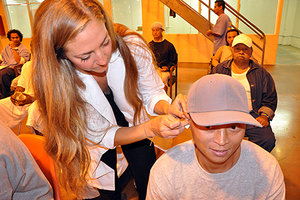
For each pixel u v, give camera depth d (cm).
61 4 76
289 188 201
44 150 113
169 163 88
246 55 201
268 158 84
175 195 89
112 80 117
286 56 802
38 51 86
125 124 146
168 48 400
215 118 66
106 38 82
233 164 81
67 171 122
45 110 101
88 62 83
